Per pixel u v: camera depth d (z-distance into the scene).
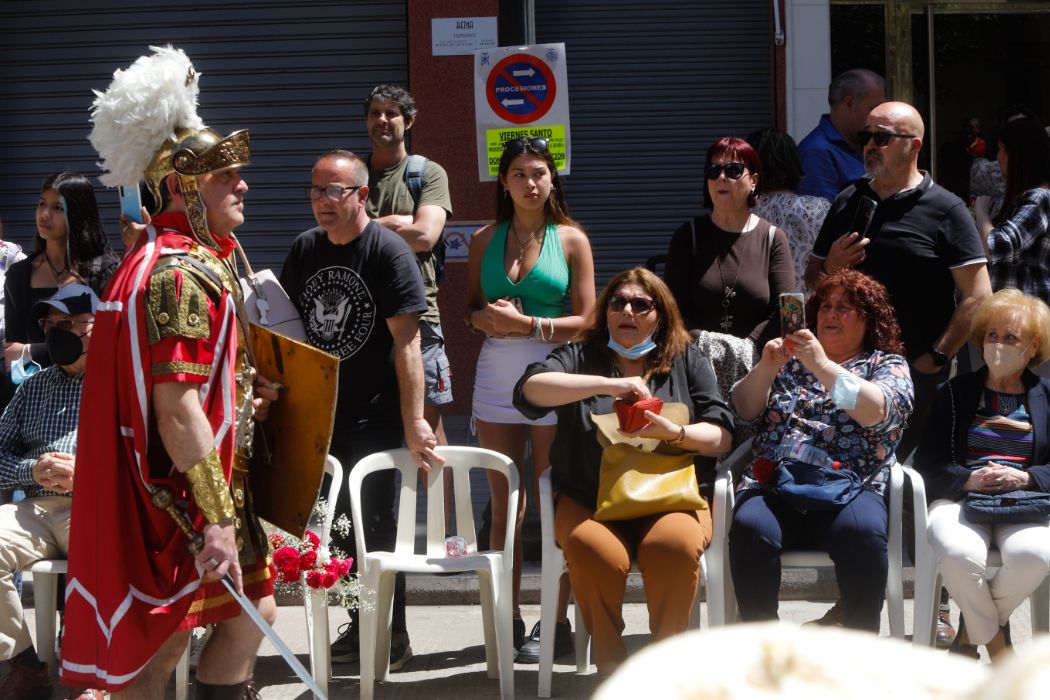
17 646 4.07
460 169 7.55
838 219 4.73
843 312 4.20
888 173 4.54
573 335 4.59
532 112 5.48
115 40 7.63
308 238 4.40
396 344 4.29
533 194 4.57
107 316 2.70
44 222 4.98
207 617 2.76
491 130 5.50
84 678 2.69
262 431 3.04
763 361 4.14
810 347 4.01
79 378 4.39
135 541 2.69
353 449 4.41
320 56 7.61
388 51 7.59
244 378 2.85
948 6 8.93
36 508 4.21
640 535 3.98
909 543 5.11
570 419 4.14
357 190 4.26
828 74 8.34
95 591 2.68
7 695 4.02
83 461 2.71
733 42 8.48
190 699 4.22
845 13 8.91
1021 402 4.20
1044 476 4.04
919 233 4.50
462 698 4.12
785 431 4.16
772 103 8.48
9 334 5.12
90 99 7.66
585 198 8.58
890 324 4.22
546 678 4.05
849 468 4.07
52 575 4.31
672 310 4.23
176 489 2.72
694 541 3.82
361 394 4.34
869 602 3.88
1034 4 8.95
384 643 4.30
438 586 5.27
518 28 7.07
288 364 2.97
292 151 7.67
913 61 8.97
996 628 3.89
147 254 2.71
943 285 4.55
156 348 2.63
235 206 2.87
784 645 0.40
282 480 3.05
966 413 4.23
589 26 8.48
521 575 4.98
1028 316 4.11
